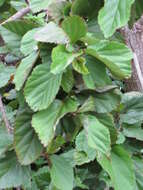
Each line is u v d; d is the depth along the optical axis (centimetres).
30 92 34
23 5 52
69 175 37
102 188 47
